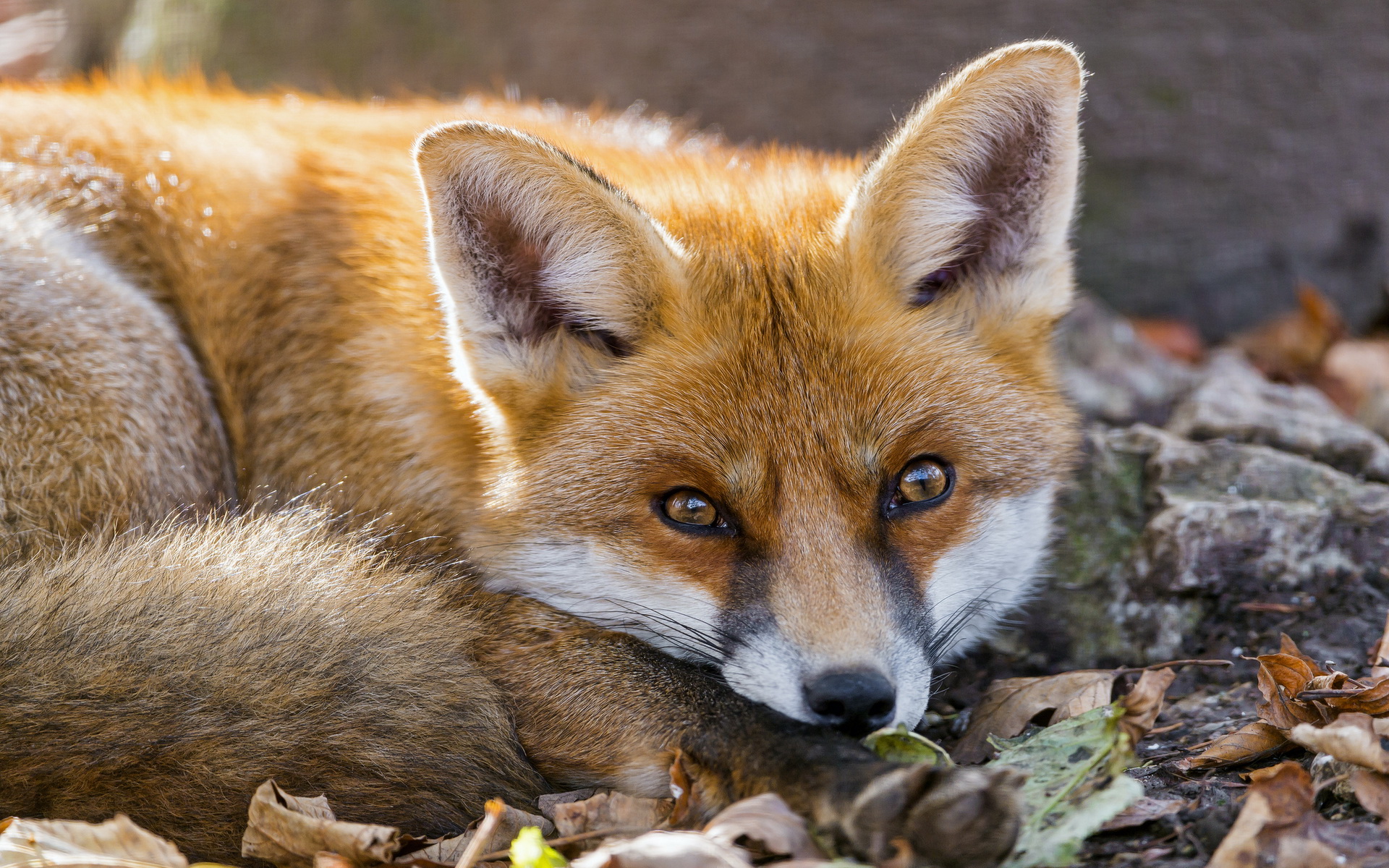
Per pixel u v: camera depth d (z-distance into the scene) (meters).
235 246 8.08
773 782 5.58
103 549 6.80
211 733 5.75
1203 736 6.61
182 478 7.54
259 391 7.99
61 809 5.54
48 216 7.75
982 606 7.36
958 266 7.11
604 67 13.27
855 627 5.94
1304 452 9.54
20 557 6.84
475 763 6.13
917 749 5.74
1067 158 6.78
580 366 6.86
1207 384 10.66
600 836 5.66
